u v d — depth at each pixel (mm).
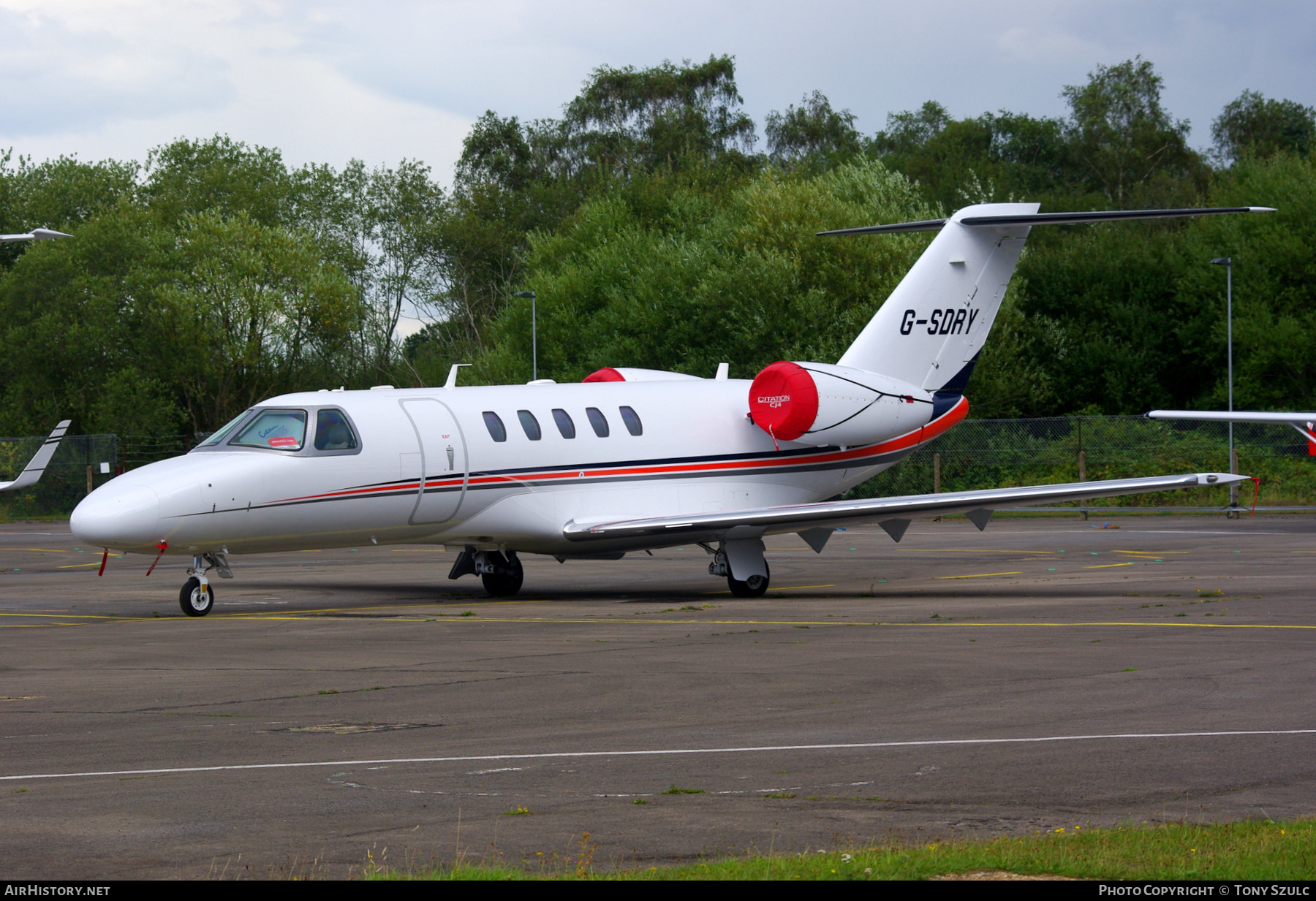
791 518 55469
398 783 22703
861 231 66125
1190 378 159000
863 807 20734
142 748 26094
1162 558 76375
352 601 58656
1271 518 111500
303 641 43625
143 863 17797
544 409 58562
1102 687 32500
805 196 138375
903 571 71625
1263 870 16250
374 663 38188
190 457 52906
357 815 20422
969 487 127062
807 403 60375
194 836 19203
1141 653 38344
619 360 143875
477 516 56375
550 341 155625
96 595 62438
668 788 22125
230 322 167750
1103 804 20812
